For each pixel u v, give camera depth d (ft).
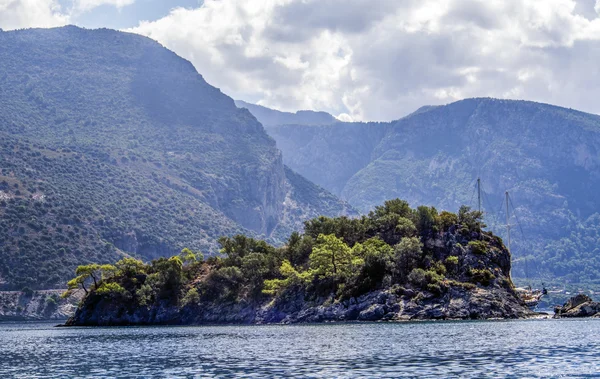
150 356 386.93
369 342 428.97
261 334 546.67
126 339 538.88
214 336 545.03
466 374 279.49
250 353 384.47
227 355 378.12
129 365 344.08
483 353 349.20
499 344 394.11
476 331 503.61
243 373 298.97
